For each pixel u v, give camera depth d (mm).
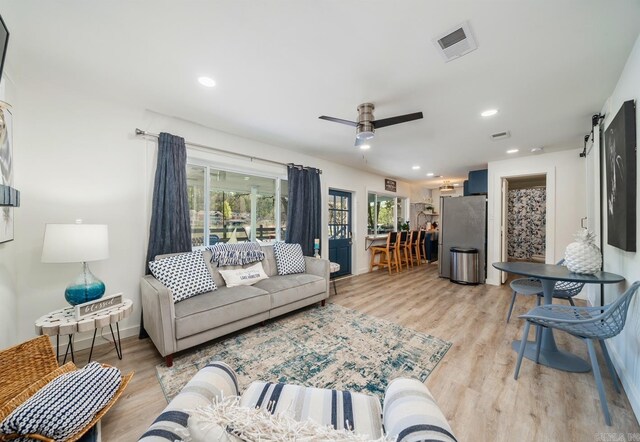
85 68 1876
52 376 1354
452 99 2301
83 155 2225
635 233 1585
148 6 1324
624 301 1417
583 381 1744
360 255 5508
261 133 3219
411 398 855
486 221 4629
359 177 5473
